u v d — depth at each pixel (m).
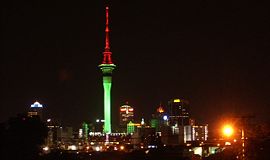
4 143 159.12
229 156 181.12
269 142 87.75
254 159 88.31
